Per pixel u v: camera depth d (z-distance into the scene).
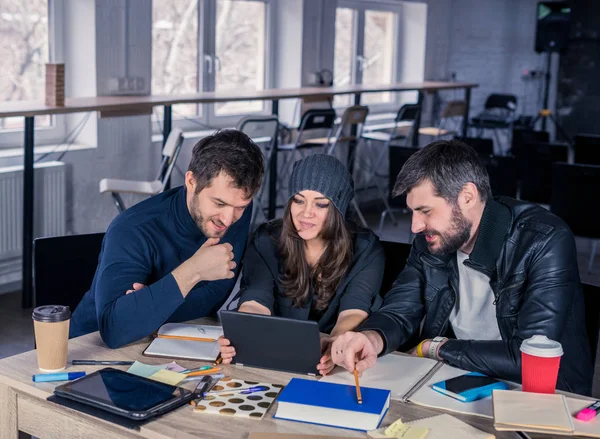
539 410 1.54
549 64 10.15
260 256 2.22
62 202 4.89
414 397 1.67
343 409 1.53
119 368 1.79
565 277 1.89
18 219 4.65
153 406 1.55
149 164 5.66
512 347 1.82
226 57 6.64
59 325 1.72
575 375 1.99
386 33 8.59
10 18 4.93
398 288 2.14
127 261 2.07
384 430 1.50
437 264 2.07
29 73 5.10
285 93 6.21
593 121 10.72
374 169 7.30
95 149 5.22
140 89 5.55
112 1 5.26
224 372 1.79
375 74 8.51
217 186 1.93
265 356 1.81
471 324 2.06
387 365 1.86
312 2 7.11
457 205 1.85
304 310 2.19
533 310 1.87
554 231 1.92
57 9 5.16
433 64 8.98
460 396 1.66
